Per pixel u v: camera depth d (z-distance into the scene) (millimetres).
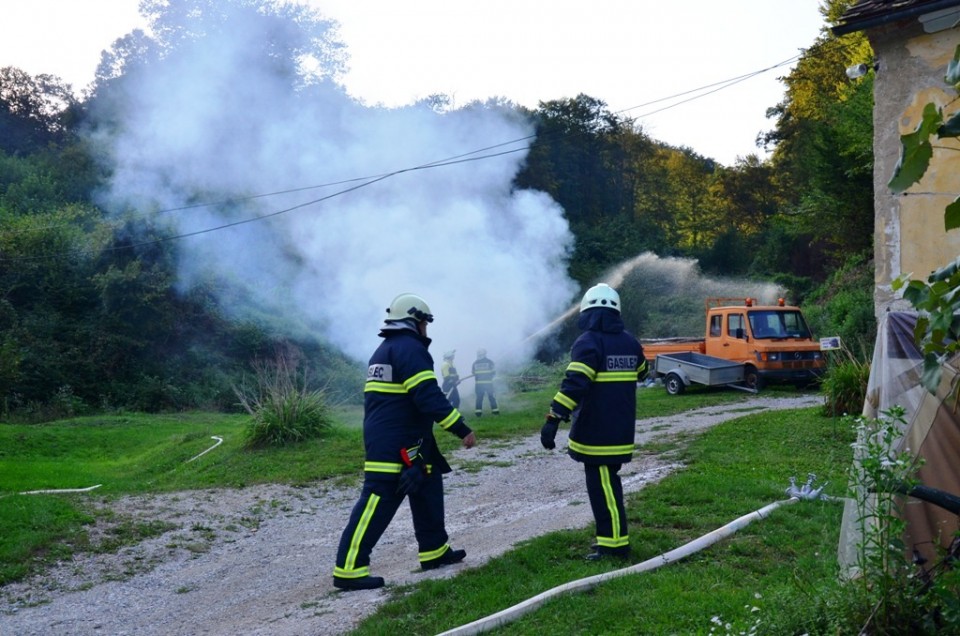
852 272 33312
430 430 6637
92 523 9711
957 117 2998
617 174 66188
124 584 7918
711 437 12734
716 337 22078
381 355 6461
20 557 8344
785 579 5477
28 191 41906
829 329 26969
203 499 11617
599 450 6227
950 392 4734
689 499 8094
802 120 48188
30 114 60844
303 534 9695
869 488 4516
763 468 9750
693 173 70375
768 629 4406
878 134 7141
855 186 31953
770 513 7172
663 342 24359
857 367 13891
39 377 31516
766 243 53656
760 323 21250
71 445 20859
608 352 6219
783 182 62625
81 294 34781
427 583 6113
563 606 5266
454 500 10539
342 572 6383
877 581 4180
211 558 8836
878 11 7031
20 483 12938
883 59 7172
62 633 6590
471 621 5262
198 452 16531
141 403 32219
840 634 4137
